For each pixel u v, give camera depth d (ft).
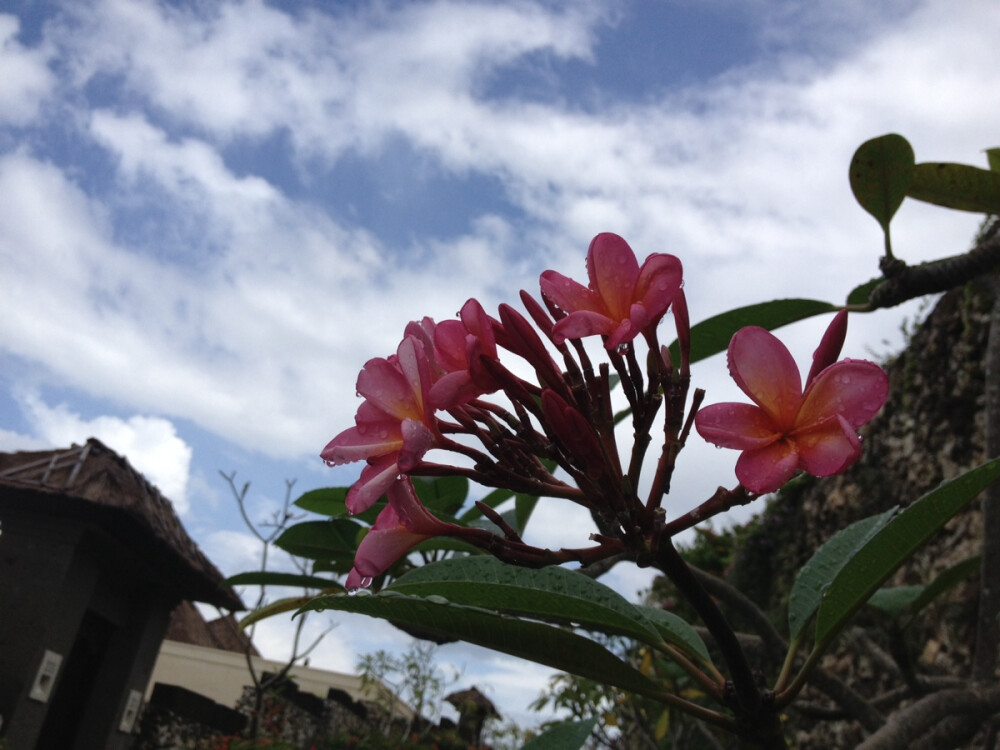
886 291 2.20
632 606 1.41
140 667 9.91
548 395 1.05
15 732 7.42
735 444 1.03
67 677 9.36
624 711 5.65
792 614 1.48
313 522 2.45
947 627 5.56
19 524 8.05
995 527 2.43
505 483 1.12
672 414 1.11
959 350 6.79
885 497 7.68
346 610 1.29
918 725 1.81
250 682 18.78
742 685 1.22
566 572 1.45
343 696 16.89
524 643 1.28
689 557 11.64
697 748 4.93
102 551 8.59
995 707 1.85
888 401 8.05
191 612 20.97
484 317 1.21
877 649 2.74
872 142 2.08
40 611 7.80
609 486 1.08
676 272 1.13
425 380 1.14
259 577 2.28
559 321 1.13
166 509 9.66
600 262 1.18
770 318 2.20
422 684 14.69
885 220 2.19
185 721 10.85
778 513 9.87
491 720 16.94
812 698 6.60
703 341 2.22
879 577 1.25
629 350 1.11
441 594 1.33
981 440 6.28
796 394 1.04
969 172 2.35
